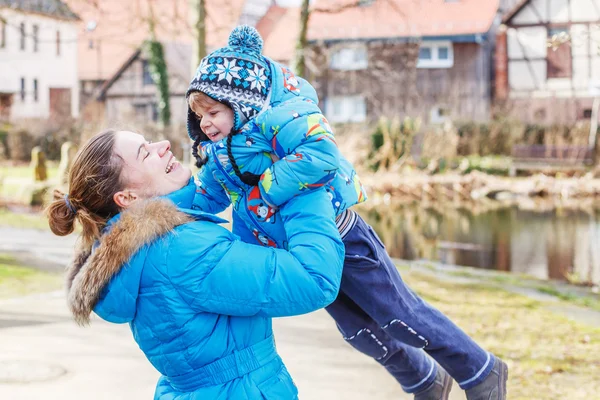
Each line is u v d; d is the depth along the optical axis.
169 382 2.27
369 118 32.31
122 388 3.83
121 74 40.34
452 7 35.56
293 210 2.15
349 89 33.81
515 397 4.08
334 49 23.69
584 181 26.25
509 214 19.67
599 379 4.46
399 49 31.59
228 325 2.12
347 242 2.46
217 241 2.08
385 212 19.91
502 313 6.79
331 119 34.16
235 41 2.28
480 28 34.34
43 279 7.32
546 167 28.73
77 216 2.20
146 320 2.10
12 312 5.63
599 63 34.72
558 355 5.10
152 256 2.06
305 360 4.41
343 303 2.75
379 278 2.49
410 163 27.08
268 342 2.19
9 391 3.75
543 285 8.84
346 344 4.80
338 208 2.34
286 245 2.32
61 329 5.05
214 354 2.09
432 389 2.94
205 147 2.37
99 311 2.13
